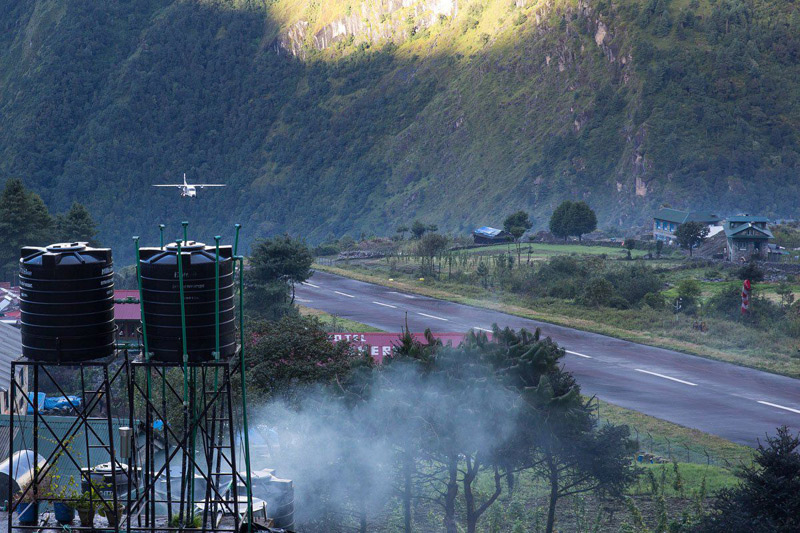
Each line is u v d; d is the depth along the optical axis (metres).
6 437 78.06
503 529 72.94
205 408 35.66
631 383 159.75
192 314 34.16
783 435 69.38
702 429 129.75
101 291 34.97
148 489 36.12
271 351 96.69
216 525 37.22
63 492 38.91
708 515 72.44
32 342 34.59
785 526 65.06
